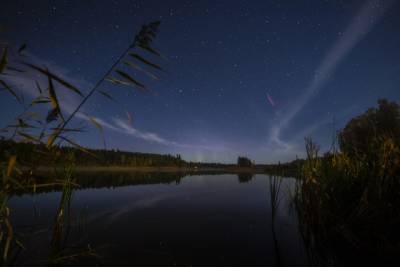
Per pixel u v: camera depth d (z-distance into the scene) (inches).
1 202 55.9
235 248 89.4
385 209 79.1
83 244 90.0
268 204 189.2
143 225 120.5
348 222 88.0
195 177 650.8
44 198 202.8
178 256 81.1
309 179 113.8
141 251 84.8
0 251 76.9
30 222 118.6
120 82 57.4
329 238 92.7
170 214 148.3
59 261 73.5
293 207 167.2
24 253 77.7
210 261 77.1
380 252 76.4
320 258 76.0
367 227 82.5
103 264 73.1
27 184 61.0
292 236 104.6
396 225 75.8
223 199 215.2
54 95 47.6
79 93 48.6
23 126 55.7
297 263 74.6
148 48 58.4
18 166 58.0
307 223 108.2
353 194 97.6
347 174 104.7
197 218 138.6
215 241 97.3
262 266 73.2
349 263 71.0
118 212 152.2
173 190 292.7
